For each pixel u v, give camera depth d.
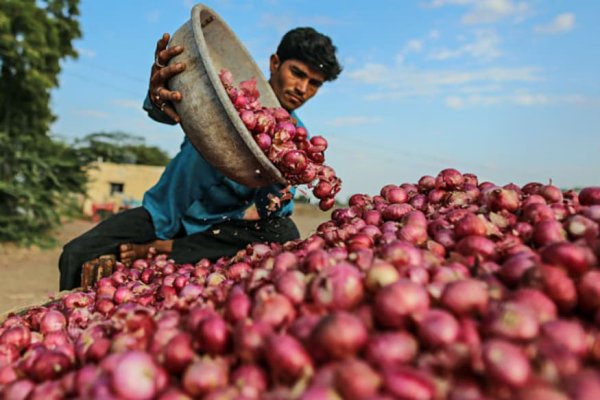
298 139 3.14
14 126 18.17
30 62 18.50
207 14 3.47
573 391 0.97
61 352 1.64
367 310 1.30
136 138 31.45
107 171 30.16
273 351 1.19
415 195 2.61
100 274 3.19
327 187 3.08
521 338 1.13
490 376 1.04
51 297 2.86
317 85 4.37
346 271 1.39
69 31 20.95
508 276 1.45
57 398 1.40
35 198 16.45
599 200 2.06
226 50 3.85
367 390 1.04
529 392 0.98
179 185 4.18
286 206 4.31
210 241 4.20
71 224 23.34
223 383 1.25
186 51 2.91
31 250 15.66
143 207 4.21
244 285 1.64
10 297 9.40
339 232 2.06
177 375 1.36
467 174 2.68
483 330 1.20
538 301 1.26
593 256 1.41
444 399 1.05
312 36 4.20
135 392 1.24
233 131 2.83
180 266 3.18
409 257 1.54
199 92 2.84
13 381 1.63
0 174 16.38
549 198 2.15
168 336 1.46
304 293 1.43
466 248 1.69
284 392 1.16
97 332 1.72
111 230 3.99
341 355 1.15
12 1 17.69
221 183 4.07
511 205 2.02
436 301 1.32
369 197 2.78
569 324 1.15
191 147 4.25
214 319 1.38
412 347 1.17
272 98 3.94
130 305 1.98
